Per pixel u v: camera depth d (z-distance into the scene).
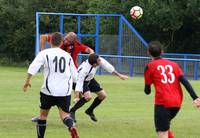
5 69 79.94
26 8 94.88
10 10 94.88
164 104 16.91
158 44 17.56
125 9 79.81
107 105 34.53
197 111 32.56
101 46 72.06
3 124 25.47
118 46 70.19
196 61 65.94
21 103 34.75
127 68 68.38
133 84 51.72
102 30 81.25
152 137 22.62
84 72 24.58
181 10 75.12
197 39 82.69
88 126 25.47
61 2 94.56
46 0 94.50
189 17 77.44
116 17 79.81
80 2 94.44
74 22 93.69
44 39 61.59
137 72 68.25
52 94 19.86
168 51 83.44
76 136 19.56
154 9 75.38
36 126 22.78
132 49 70.69
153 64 17.28
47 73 19.97
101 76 64.25
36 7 94.75
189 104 36.41
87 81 25.14
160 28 79.94
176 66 17.31
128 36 70.88
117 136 22.70
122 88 47.09
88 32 88.25
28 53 96.38
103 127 25.23
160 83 17.06
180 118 29.20
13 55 96.94
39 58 19.91
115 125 25.97
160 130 16.98
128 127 25.38
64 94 19.98
